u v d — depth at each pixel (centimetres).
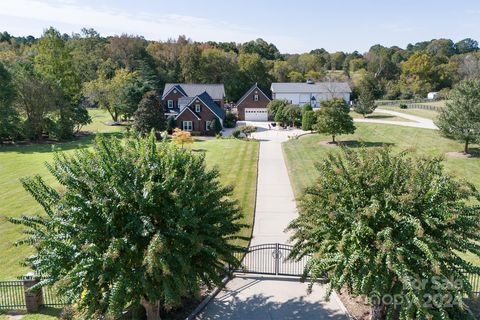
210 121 5325
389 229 943
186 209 978
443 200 1014
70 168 1031
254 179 2844
